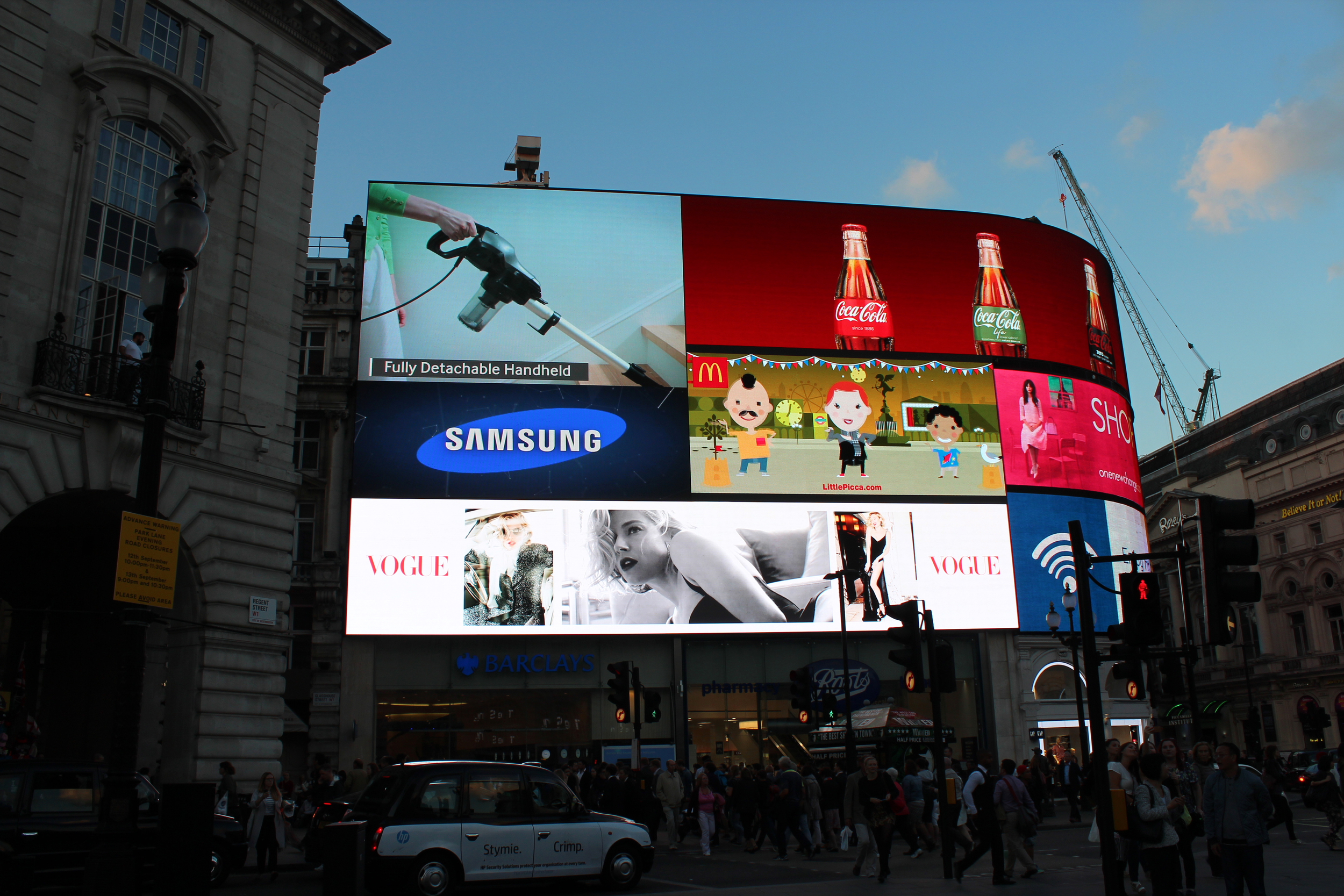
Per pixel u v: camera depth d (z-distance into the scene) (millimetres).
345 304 43125
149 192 23547
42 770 13758
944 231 45688
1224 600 9125
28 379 20312
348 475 41125
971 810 15258
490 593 37625
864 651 40594
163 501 22266
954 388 43719
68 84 21906
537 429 39469
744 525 40219
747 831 22859
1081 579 11219
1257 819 10102
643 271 41938
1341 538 62500
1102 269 49500
